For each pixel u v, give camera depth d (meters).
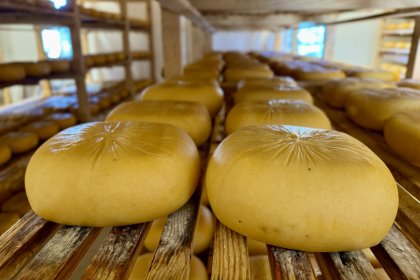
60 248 0.36
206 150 0.68
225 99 1.17
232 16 2.18
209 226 0.78
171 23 1.52
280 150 0.40
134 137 0.46
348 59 2.89
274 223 0.36
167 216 0.43
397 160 0.58
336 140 0.42
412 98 0.70
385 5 1.11
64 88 2.99
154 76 3.78
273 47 4.38
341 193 0.35
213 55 2.67
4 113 1.88
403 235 0.38
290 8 1.58
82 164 0.40
